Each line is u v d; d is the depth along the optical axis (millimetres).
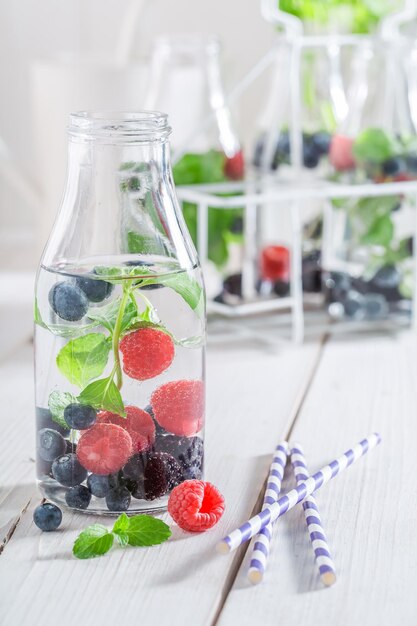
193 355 940
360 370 1408
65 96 1751
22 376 1374
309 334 1573
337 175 1536
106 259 932
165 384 921
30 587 843
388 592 837
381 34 1606
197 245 1553
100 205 935
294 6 1569
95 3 2309
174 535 926
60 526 941
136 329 904
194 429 954
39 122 1804
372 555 897
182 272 936
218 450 1132
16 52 2338
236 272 1608
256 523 893
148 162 936
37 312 943
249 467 1086
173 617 802
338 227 1587
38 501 1003
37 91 1794
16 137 2371
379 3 1602
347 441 1162
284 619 799
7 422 1212
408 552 903
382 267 1562
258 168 1630
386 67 1525
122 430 919
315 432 1188
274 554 895
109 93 1751
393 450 1132
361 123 1527
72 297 900
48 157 1802
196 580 854
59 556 891
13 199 2336
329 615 804
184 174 1515
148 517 914
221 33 2293
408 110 1535
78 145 933
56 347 918
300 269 1554
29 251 2148
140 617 802
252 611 809
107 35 2326
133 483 935
